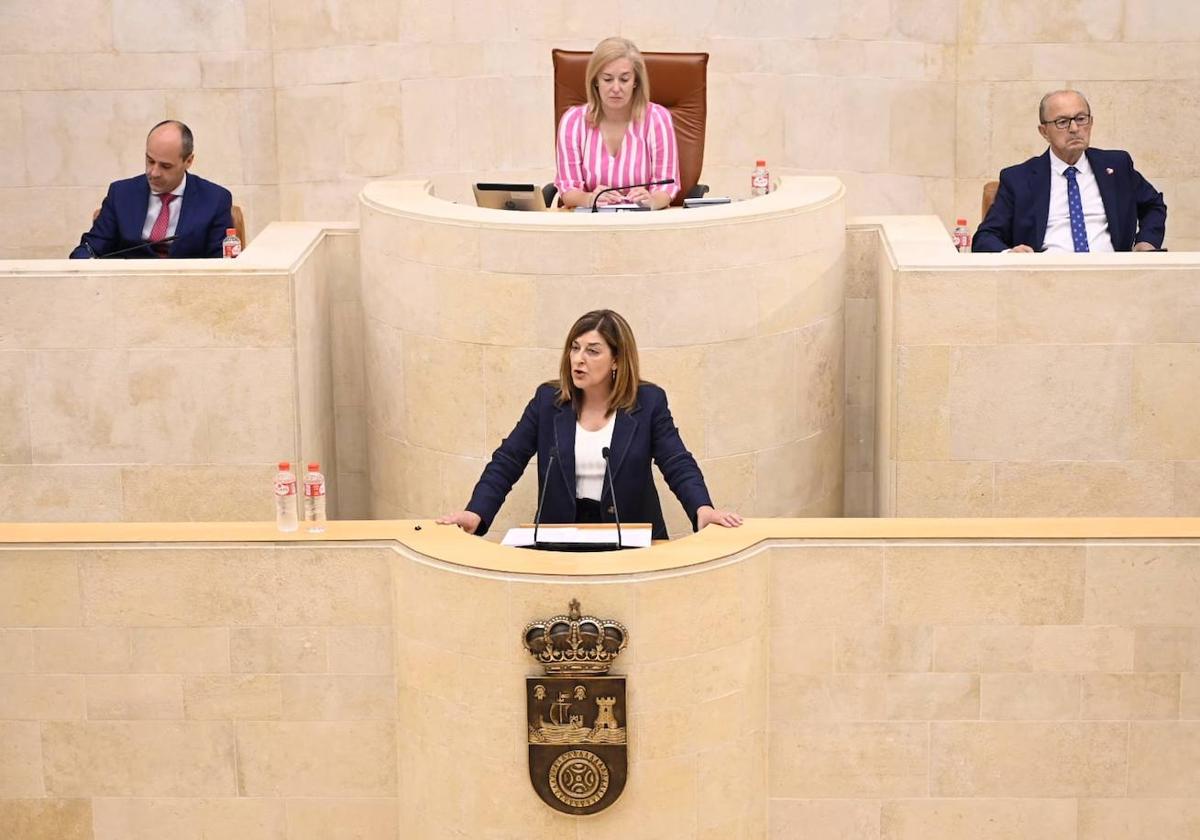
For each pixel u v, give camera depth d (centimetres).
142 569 1627
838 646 1620
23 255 2631
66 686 1655
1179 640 1611
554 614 1535
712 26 2550
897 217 2123
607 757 1564
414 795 1641
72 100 2589
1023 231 2080
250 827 1688
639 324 1872
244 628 1639
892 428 1939
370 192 2044
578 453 1686
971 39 2544
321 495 1655
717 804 1614
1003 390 1909
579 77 2136
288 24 2578
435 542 1596
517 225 1855
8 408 1942
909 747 1641
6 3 2558
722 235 1873
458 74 2567
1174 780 1641
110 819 1686
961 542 1595
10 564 1628
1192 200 2573
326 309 2106
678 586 1542
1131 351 1894
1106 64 2541
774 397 1952
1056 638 1612
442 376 1933
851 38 2552
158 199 2061
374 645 1636
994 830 1656
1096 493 1931
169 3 2562
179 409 1939
